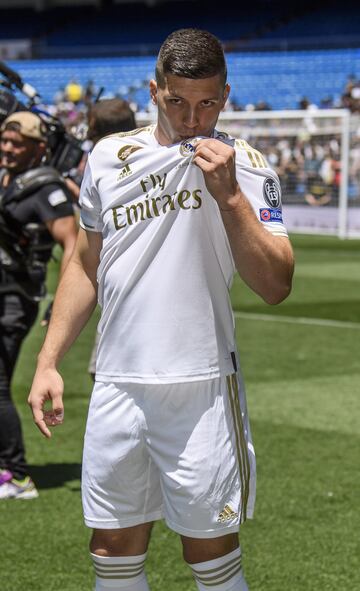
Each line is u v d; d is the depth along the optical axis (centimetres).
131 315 268
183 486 264
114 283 270
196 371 265
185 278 265
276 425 660
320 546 448
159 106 263
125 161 269
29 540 455
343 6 3559
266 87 3180
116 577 282
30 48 3509
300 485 533
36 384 282
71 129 589
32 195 488
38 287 500
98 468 275
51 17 3978
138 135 276
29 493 513
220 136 272
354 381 791
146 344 266
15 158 497
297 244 1914
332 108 2811
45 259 503
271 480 541
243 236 251
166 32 3766
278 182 271
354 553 441
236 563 276
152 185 265
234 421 271
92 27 3884
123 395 270
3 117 542
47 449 602
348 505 503
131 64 3394
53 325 288
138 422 268
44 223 488
